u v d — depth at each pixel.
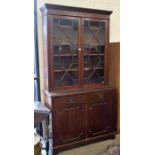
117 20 3.46
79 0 3.06
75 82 2.81
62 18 2.58
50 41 2.56
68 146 2.68
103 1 3.29
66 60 2.73
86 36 2.84
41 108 2.23
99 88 2.93
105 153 1.74
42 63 2.88
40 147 1.77
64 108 2.59
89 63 2.92
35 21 2.75
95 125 2.88
